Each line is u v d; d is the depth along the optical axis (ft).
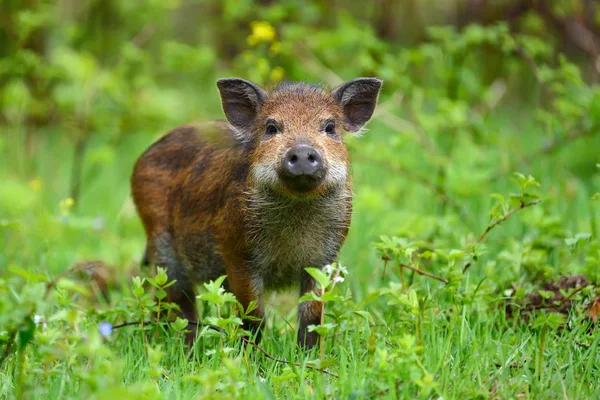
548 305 30.60
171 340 28.96
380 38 64.28
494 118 63.26
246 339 28.48
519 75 64.85
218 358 25.88
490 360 26.45
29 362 25.07
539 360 25.25
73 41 65.77
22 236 44.29
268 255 31.07
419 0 66.80
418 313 26.09
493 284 32.89
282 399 24.49
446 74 54.08
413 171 47.21
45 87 61.41
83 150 62.80
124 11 65.36
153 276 35.19
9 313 23.57
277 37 56.34
